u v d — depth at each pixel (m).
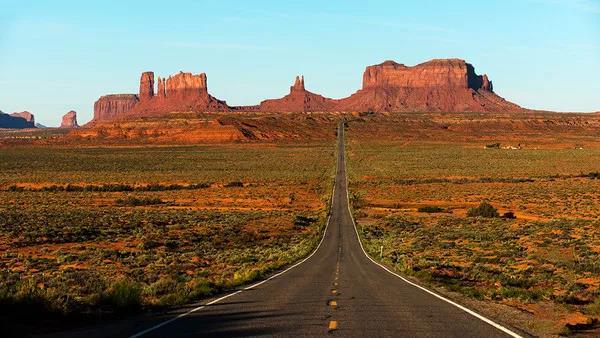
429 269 31.52
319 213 88.06
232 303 17.19
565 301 18.97
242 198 105.88
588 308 16.39
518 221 72.31
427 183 126.50
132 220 71.44
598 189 106.56
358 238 61.62
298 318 14.08
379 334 11.98
